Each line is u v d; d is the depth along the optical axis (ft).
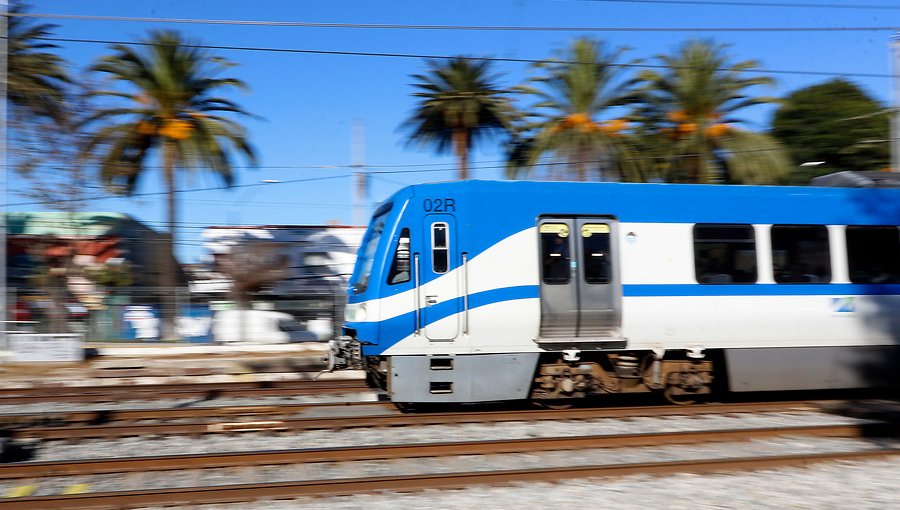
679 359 36.91
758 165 90.53
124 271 80.89
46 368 61.67
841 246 37.63
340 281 86.02
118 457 27.12
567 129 90.02
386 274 33.88
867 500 22.18
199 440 30.66
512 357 34.30
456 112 94.73
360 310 35.14
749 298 36.29
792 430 30.58
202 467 25.84
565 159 90.84
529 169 92.27
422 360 33.68
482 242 34.12
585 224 35.12
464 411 37.19
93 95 76.95
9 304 73.77
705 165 91.25
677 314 35.53
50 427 34.06
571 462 26.94
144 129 81.51
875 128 115.34
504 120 96.53
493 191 34.50
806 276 37.06
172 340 78.74
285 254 86.84
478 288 33.91
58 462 25.00
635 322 35.19
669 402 40.14
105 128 78.84
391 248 34.01
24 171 72.43
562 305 34.47
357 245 89.56
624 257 35.24
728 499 22.24
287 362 65.00
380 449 27.09
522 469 24.95
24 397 42.14
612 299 34.96
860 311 37.58
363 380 51.24
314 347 76.84
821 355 37.14
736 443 29.71
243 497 22.21
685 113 90.02
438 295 33.76
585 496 22.48
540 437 30.83
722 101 89.71
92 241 85.15
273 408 37.22
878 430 30.94
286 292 82.02
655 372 36.17
